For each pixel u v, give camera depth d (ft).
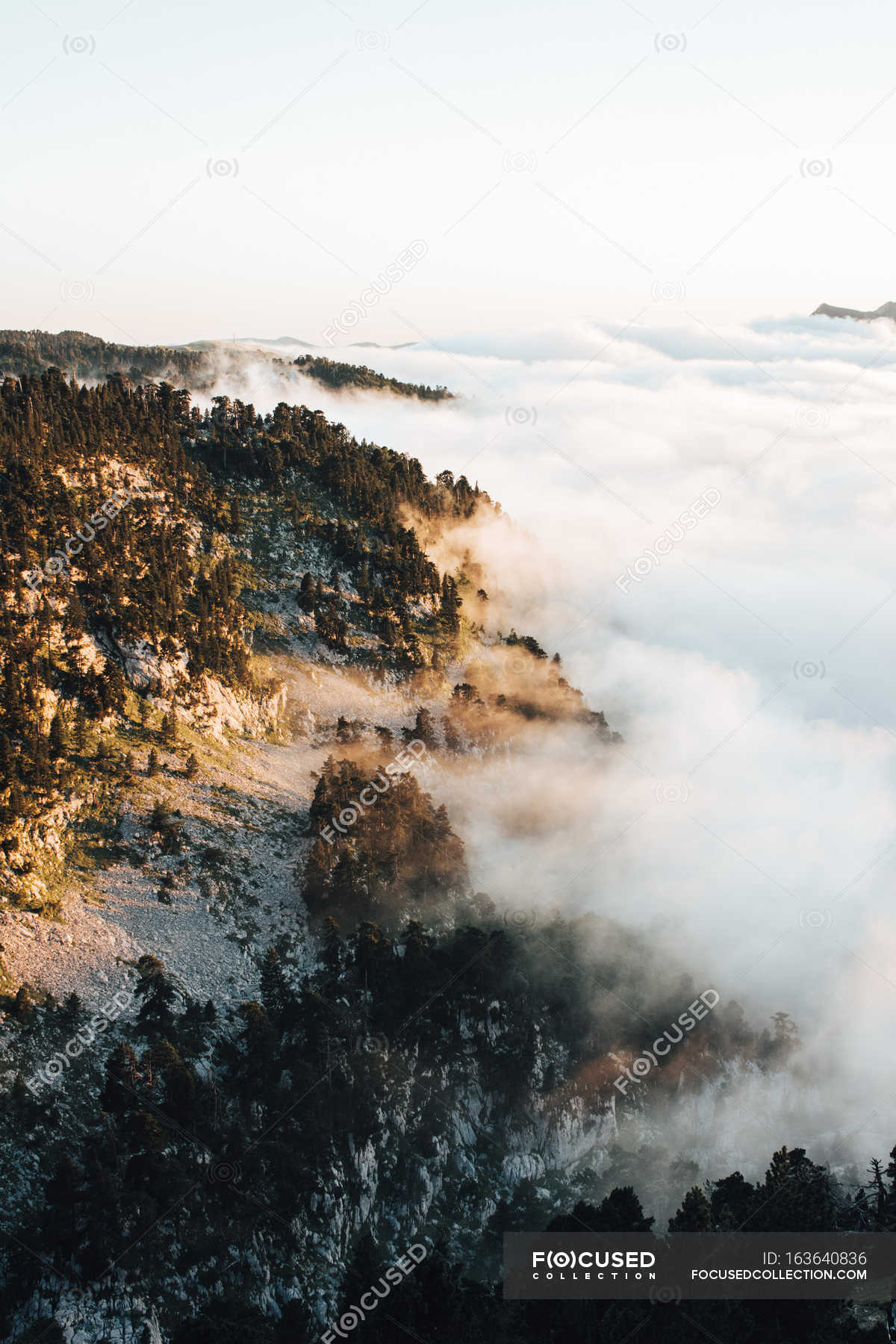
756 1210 361.10
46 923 417.28
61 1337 290.56
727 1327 312.09
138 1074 359.46
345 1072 408.87
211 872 478.18
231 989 426.51
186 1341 296.51
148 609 592.60
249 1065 392.06
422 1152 422.41
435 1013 465.06
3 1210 309.01
